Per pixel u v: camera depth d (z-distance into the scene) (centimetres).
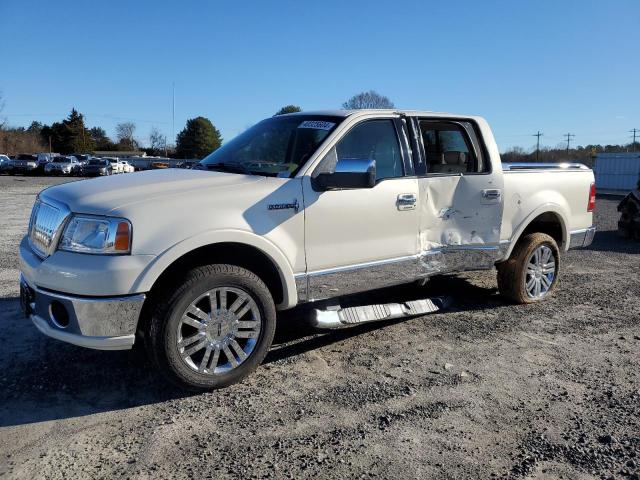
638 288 704
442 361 450
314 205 422
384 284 477
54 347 461
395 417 355
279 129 485
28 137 8388
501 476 293
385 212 462
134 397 378
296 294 423
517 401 381
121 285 344
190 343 373
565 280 742
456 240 521
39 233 394
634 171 2806
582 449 321
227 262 410
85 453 309
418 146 496
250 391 390
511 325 543
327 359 451
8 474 288
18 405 363
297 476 290
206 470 295
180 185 391
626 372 434
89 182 419
